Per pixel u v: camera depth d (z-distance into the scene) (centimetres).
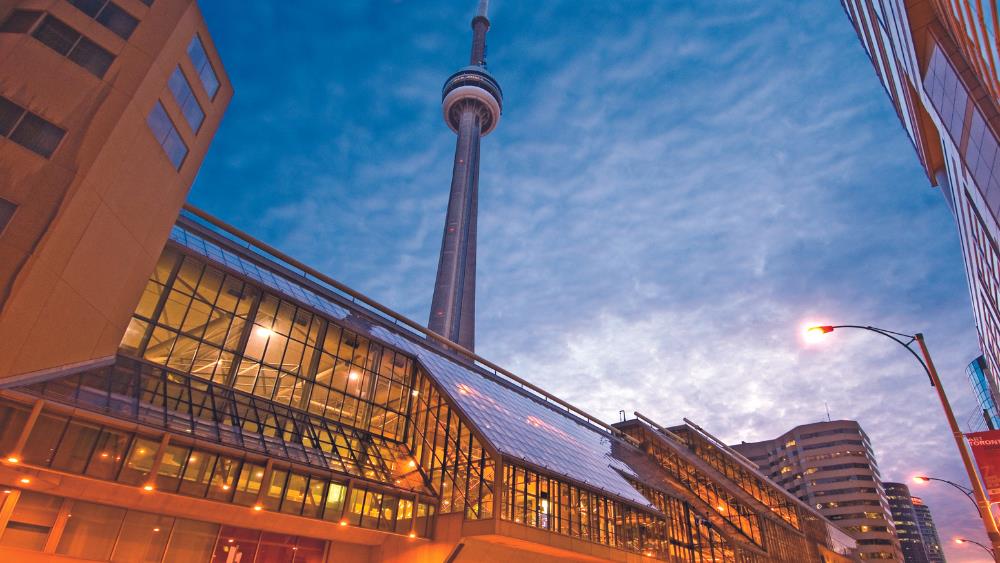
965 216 3469
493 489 3522
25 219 2192
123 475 2433
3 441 2092
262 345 3906
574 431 6462
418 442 4394
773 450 16938
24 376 2236
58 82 2403
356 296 5366
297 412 3822
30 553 2525
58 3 2488
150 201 2831
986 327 5550
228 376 3622
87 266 2453
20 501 2562
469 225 15025
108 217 2534
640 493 5356
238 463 2914
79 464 2312
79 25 2520
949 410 1552
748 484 8725
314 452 3472
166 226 3016
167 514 2988
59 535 2627
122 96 2553
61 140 2352
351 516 3262
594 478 4691
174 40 2859
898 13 2472
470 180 15825
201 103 3195
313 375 4138
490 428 4116
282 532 3378
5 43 2312
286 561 3353
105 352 2770
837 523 14125
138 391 2866
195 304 3622
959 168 2770
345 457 3656
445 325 12544
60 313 2345
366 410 4375
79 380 2542
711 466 8931
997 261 2944
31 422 2169
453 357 6147
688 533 5775
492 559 3591
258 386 3756
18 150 2236
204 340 3575
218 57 3338
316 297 4791
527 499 3691
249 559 3206
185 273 3638
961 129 2372
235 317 3831
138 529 2878
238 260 4266
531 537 3516
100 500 2770
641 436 8850
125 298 2797
